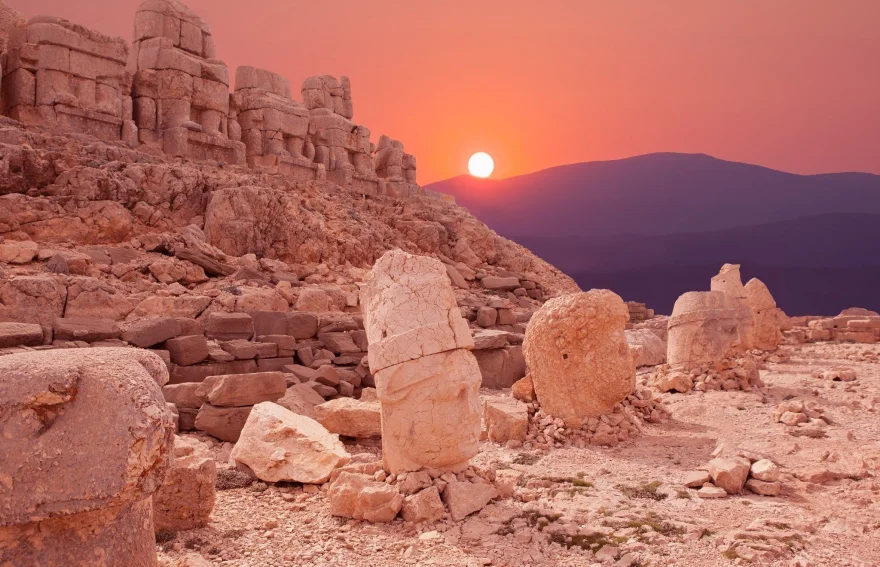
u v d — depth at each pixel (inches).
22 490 93.7
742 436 303.3
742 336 538.0
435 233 778.2
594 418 307.6
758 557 169.6
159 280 467.8
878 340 709.3
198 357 351.3
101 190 510.6
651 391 383.2
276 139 762.2
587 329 305.6
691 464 261.1
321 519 200.2
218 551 175.6
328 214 680.4
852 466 249.1
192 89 675.4
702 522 197.5
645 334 554.9
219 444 282.2
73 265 422.3
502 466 262.1
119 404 99.3
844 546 178.1
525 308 716.7
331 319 441.4
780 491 224.8
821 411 344.5
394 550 177.5
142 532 109.7
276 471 230.5
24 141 517.7
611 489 230.4
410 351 206.1
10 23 605.3
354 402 306.5
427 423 206.1
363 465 223.6
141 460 97.7
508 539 184.1
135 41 677.3
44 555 96.4
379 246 692.1
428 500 197.5
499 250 847.1
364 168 885.8
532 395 333.4
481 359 464.4
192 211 563.5
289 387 344.8
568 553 176.2
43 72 570.3
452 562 169.5
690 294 428.5
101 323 346.0
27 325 318.0
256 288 475.5
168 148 639.8
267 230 589.9
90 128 591.2
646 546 178.9
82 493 94.7
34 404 96.3
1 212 457.7
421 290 213.3
